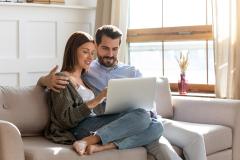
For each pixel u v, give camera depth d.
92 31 4.64
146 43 4.43
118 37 2.92
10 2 3.99
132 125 2.50
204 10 4.05
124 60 4.29
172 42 4.27
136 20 4.51
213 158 2.94
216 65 3.62
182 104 3.36
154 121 2.65
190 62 4.16
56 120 2.61
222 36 3.59
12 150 2.14
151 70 4.42
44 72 4.29
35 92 2.69
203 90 4.04
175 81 4.25
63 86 2.57
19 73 4.12
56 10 4.33
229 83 3.51
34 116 2.62
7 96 2.61
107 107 2.52
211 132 2.92
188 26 4.11
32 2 4.18
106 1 4.36
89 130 2.57
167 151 2.52
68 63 2.76
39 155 2.19
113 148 2.45
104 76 2.92
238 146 3.12
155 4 4.37
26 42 4.14
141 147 2.57
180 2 4.20
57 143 2.48
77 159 2.28
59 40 4.38
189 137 2.73
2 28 3.99
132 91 2.53
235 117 3.11
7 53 4.04
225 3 3.57
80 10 4.52
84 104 2.52
